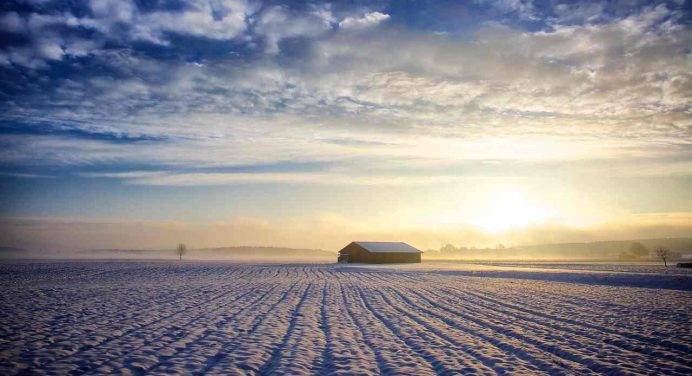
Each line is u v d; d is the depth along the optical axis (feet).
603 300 74.23
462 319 52.90
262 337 40.47
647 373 28.07
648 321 50.34
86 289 92.79
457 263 318.65
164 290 92.02
